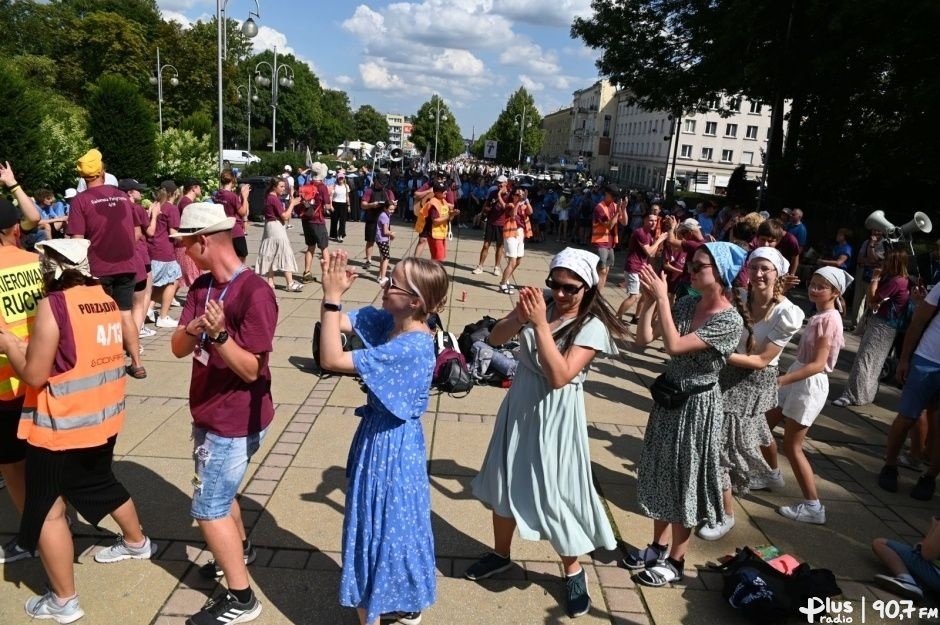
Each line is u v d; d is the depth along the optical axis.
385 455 2.74
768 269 3.77
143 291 7.08
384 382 2.65
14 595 3.13
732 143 70.62
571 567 3.24
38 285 3.27
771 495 4.70
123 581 3.25
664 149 73.31
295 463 4.55
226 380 2.81
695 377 3.36
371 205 11.38
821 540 4.13
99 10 58.34
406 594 2.79
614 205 10.98
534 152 93.62
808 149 19.98
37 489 2.88
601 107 98.75
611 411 6.05
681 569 3.57
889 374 7.77
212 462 2.83
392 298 2.70
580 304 3.08
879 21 14.02
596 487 4.56
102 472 3.13
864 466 5.34
